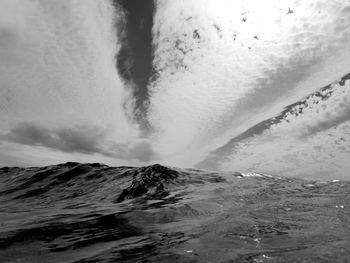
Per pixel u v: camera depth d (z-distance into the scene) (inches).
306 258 98.0
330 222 158.4
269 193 282.4
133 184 338.3
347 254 100.6
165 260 103.7
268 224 158.7
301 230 142.9
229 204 234.4
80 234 150.3
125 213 202.4
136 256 110.6
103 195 331.0
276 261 96.8
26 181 490.3
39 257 113.4
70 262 106.1
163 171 370.6
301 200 239.3
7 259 111.1
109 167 494.6
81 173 478.6
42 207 286.7
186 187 319.6
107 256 111.9
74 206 274.4
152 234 147.3
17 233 152.0
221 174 398.6
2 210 272.4
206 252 111.1
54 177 483.8
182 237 137.8
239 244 121.8
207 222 171.5
